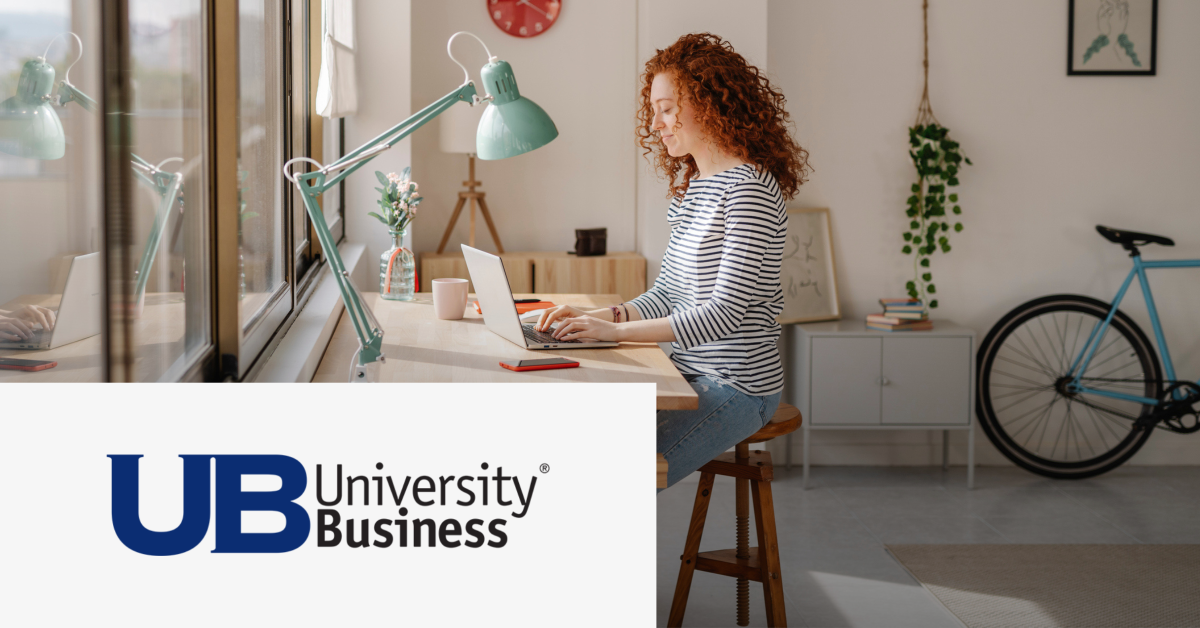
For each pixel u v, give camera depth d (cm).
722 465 214
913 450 399
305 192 160
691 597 261
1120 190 395
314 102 280
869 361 361
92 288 100
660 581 272
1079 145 392
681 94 199
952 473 388
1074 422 405
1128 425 404
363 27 346
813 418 362
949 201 386
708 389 195
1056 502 350
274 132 207
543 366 173
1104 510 342
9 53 79
